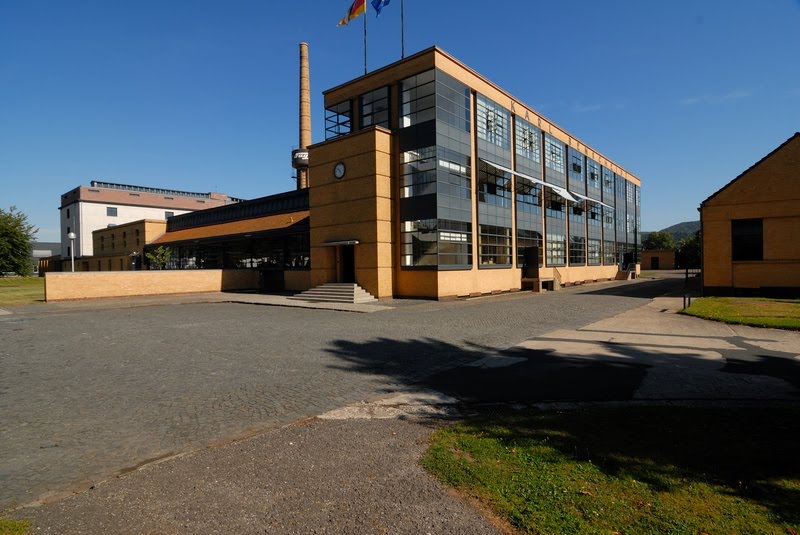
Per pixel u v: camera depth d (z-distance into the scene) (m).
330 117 30.05
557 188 35.31
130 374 8.83
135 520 3.76
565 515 3.69
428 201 24.22
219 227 41.12
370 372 8.99
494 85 29.88
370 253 24.69
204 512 3.88
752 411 6.27
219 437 5.68
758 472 4.40
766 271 22.80
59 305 23.70
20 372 9.02
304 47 40.72
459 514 3.79
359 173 25.28
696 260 78.31
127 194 76.12
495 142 29.89
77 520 3.77
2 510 3.95
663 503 3.86
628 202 58.78
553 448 5.07
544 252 36.50
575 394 7.44
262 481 4.46
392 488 4.27
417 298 24.55
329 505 3.97
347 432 5.82
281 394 7.51
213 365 9.55
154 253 48.09
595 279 46.81
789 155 22.38
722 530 3.46
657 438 5.30
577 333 13.28
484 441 5.33
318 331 14.08
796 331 12.95
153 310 21.34
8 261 44.38
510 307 20.61
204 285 32.47
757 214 22.97
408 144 25.23
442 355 10.52
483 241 28.12
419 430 5.89
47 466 4.88
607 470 4.49
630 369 9.01
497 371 9.04
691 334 12.80
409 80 25.61
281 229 32.22
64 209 78.75
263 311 20.52
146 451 5.26
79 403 7.07
